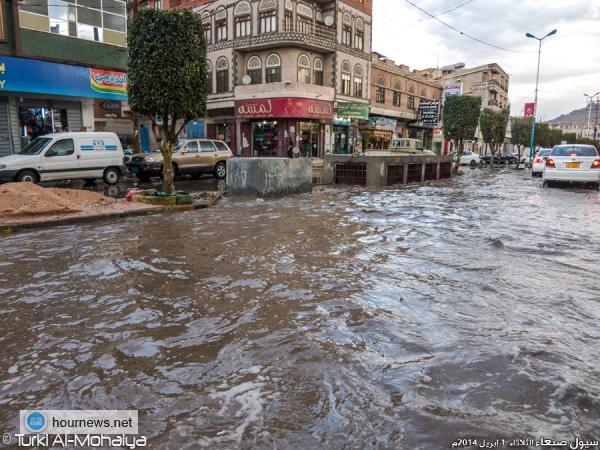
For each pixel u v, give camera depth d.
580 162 16.05
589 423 2.34
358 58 35.12
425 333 3.48
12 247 6.47
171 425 2.34
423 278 4.96
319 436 2.24
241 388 2.69
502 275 5.09
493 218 9.36
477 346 3.24
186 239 6.98
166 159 11.65
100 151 15.84
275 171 13.42
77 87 18.19
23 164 13.93
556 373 2.84
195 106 11.59
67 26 17.91
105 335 3.46
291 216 9.43
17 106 17.33
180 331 3.52
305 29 30.81
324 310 3.96
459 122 30.12
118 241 6.85
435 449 2.14
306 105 29.95
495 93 70.56
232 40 31.33
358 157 18.27
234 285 4.66
